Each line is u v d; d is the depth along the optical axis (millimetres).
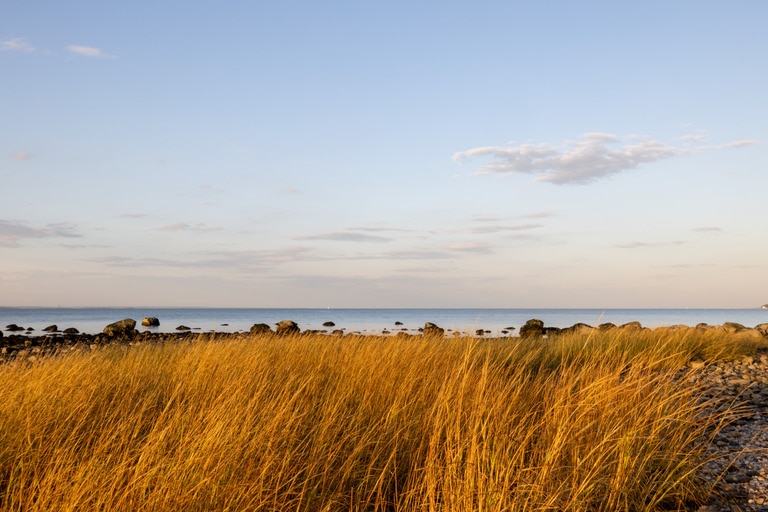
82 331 41156
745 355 13242
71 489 4055
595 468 4660
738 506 4551
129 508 3912
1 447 5191
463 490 4184
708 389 8969
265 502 4125
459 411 5078
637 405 5852
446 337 12266
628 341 12562
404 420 5742
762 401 8492
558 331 24062
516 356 10852
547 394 6508
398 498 4766
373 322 72000
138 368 8281
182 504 3912
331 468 4785
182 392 6703
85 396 6344
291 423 5152
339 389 6734
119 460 4605
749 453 5855
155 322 49531
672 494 4738
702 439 6285
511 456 4789
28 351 15891
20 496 4234
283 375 7621
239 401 5652
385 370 7434
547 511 4242
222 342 10602
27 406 5855
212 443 4391
